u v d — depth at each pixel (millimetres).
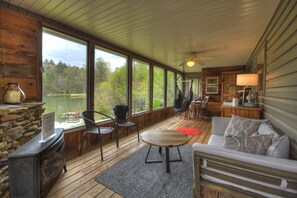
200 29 2916
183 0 2000
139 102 5133
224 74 6906
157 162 2551
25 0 2076
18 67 2260
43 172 1641
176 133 2760
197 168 1408
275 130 1977
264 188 1165
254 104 3416
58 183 1979
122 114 3764
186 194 1796
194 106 6641
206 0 1991
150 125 5207
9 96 1907
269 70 2734
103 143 3449
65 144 2859
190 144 3436
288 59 1865
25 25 2316
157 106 6340
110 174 2195
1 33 2094
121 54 4262
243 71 6680
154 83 6074
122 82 4352
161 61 5961
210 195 1769
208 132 4398
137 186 1936
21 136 1884
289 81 1835
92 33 3189
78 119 3178
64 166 2221
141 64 5227
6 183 1657
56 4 2158
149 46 4035
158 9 2232
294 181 1061
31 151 1566
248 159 1164
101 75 3703
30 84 2395
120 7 2199
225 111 3566
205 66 7164
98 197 1744
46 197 1720
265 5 2105
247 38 3377
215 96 7379
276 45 2318
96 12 2350
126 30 3010
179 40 3541
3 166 1624
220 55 4918
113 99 4051
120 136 3967
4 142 1627
